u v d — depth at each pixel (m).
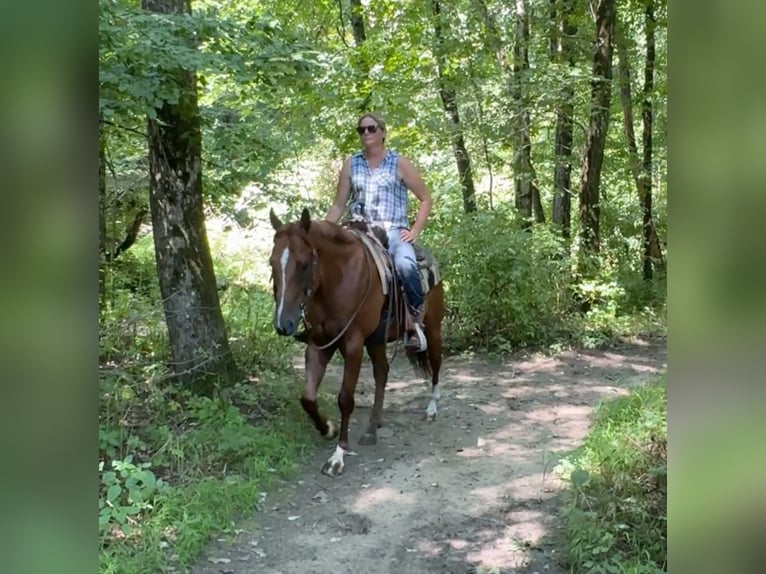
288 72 5.39
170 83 4.96
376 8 10.98
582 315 9.77
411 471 4.94
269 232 11.98
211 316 6.14
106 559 3.29
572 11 10.94
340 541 3.93
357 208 5.45
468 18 10.45
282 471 4.79
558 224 10.97
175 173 5.95
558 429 5.84
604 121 10.50
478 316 8.90
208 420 5.13
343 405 4.93
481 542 3.91
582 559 3.51
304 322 5.00
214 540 3.87
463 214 9.70
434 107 10.96
